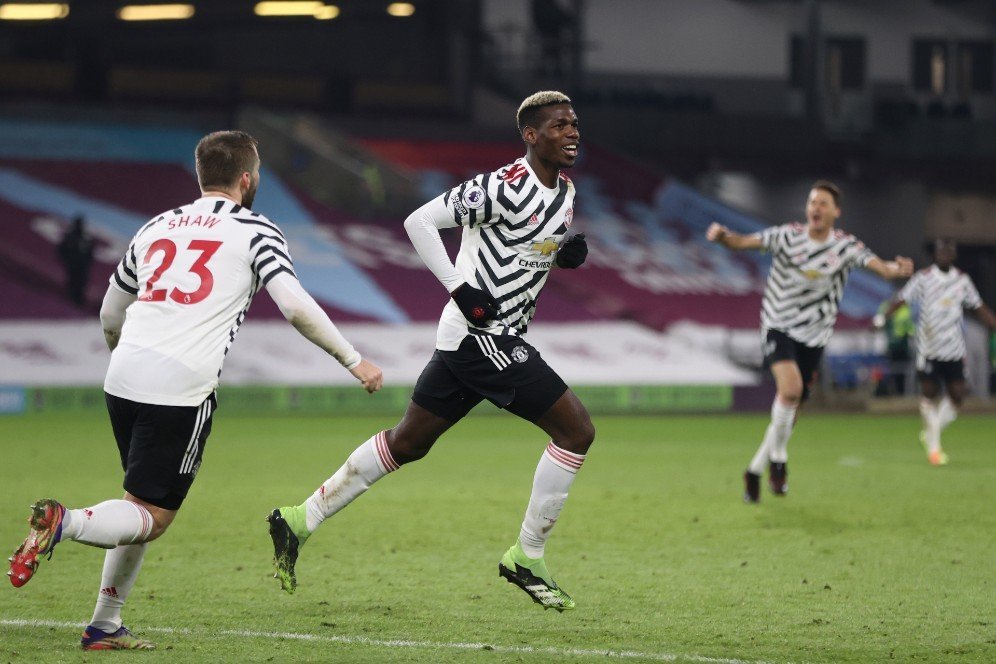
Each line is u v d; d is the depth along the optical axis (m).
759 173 122.06
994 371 98.75
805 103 124.75
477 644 17.45
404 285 94.56
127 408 16.41
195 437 16.48
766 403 89.75
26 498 35.12
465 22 119.31
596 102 119.00
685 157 120.69
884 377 90.62
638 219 111.31
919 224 124.50
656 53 126.62
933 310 48.72
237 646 17.16
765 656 16.91
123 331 16.78
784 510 33.34
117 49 117.62
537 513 19.05
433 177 109.81
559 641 17.77
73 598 20.67
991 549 26.69
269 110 111.88
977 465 47.44
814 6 123.69
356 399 84.12
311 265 94.94
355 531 29.19
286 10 103.62
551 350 90.12
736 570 24.03
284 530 19.03
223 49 118.75
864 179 124.19
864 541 27.83
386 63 121.06
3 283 87.50
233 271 16.67
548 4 118.50
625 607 20.39
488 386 19.22
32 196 96.62
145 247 16.94
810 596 21.39
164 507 16.50
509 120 119.25
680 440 60.88
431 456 51.22
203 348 16.44
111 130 105.81
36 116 104.25
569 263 19.83
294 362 84.69
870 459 50.22
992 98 132.00
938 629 18.77
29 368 81.44
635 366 89.81
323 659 16.39
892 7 130.50
